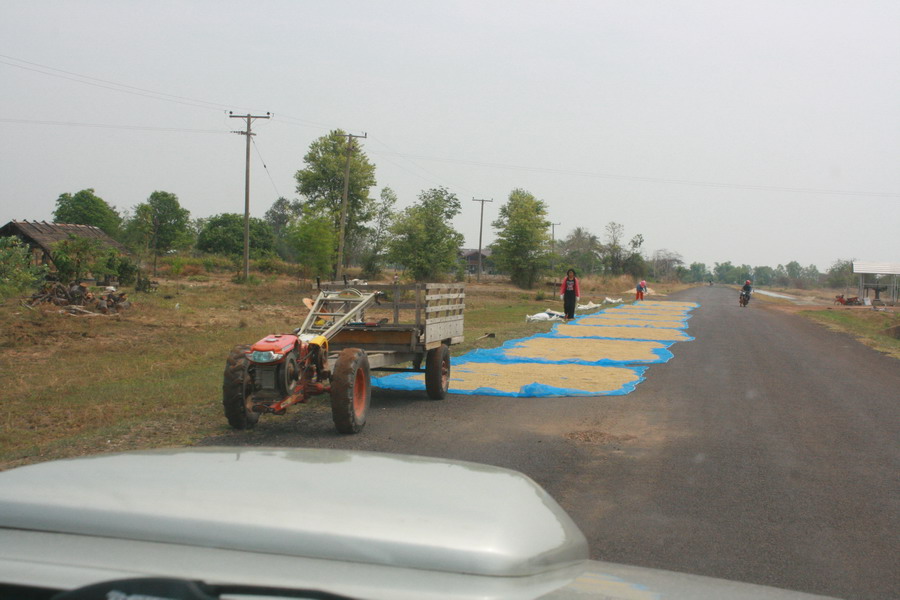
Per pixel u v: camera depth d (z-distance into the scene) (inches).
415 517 54.4
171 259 2438.5
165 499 57.6
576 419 364.5
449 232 2346.2
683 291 3676.2
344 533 51.2
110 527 54.0
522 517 57.4
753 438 322.3
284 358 319.3
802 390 466.3
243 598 46.4
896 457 289.3
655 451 296.2
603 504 224.7
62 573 49.5
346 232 2711.6
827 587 163.6
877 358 672.4
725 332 952.3
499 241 2775.6
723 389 467.8
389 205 2549.2
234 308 1098.7
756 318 1306.6
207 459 71.8
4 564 50.9
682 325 1058.1
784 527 204.5
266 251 3341.5
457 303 466.0
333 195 2677.2
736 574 170.1
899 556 183.5
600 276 3695.9
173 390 431.2
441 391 416.8
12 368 512.7
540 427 343.9
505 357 621.9
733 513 216.7
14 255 1042.1
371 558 50.0
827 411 391.5
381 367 433.1
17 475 65.2
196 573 49.2
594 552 183.2
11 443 304.2
